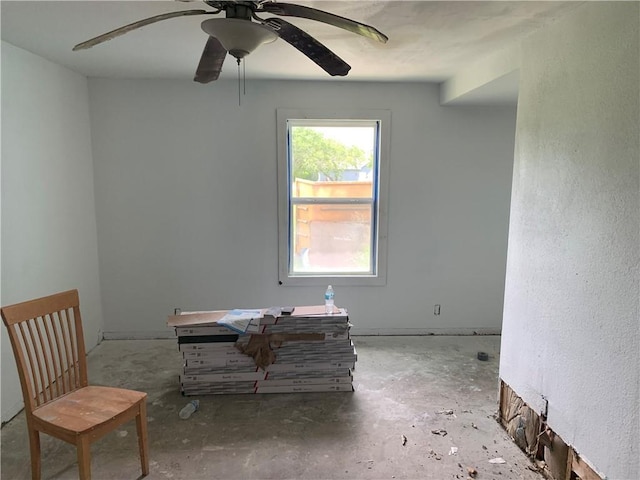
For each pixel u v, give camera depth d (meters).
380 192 3.89
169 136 3.75
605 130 1.71
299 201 3.96
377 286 4.04
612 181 1.68
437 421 2.63
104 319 3.96
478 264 4.05
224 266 3.95
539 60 2.20
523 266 2.35
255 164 3.82
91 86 3.64
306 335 2.92
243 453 2.30
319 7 1.99
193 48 2.74
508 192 3.96
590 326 1.82
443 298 4.09
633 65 1.57
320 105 3.76
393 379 3.19
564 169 1.98
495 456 2.30
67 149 3.32
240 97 3.73
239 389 2.95
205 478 2.11
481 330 4.13
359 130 3.90
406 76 3.48
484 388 3.06
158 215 3.85
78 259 3.50
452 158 3.89
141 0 1.95
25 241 2.78
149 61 3.08
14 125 2.68
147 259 3.90
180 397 2.91
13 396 2.64
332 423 2.60
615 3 1.66
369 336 4.07
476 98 3.44
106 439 2.42
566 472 2.00
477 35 2.36
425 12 2.03
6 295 2.59
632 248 1.59
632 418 1.61
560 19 2.02
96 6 2.03
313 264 4.06
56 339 2.15
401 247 3.99
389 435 2.48
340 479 2.11
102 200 3.79
